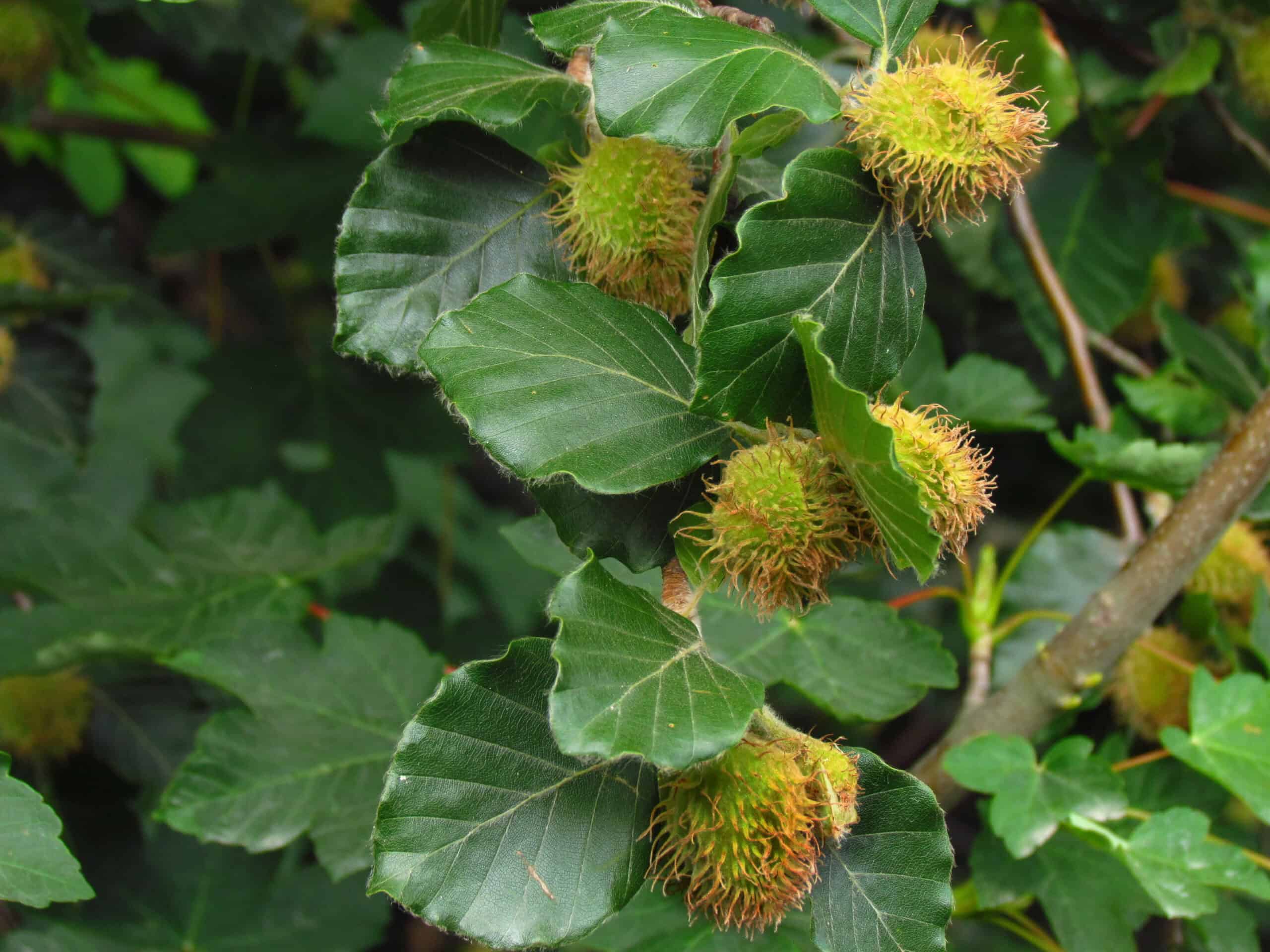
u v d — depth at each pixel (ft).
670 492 1.76
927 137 1.69
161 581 2.29
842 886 1.72
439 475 4.11
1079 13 2.51
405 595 3.05
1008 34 2.33
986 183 1.71
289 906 2.18
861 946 1.71
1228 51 2.50
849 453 1.66
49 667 2.13
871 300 1.72
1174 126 2.88
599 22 1.77
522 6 2.65
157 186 3.65
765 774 1.69
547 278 1.81
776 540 1.69
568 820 1.69
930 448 1.70
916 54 1.75
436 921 1.66
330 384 3.14
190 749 2.28
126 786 2.26
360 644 2.15
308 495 3.09
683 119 1.69
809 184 1.69
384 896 2.20
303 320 3.46
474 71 1.80
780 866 1.70
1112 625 2.04
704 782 1.70
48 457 2.78
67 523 2.30
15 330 2.74
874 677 2.11
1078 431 2.27
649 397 1.73
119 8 2.71
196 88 3.47
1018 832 1.97
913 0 1.75
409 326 1.79
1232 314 2.94
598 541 1.75
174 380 4.36
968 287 2.83
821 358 1.64
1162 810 2.16
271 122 3.12
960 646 3.02
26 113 2.69
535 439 1.70
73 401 2.80
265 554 2.37
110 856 2.19
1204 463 2.16
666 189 1.77
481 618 3.35
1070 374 2.85
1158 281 2.81
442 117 1.81
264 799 2.05
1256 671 2.26
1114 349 2.53
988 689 2.16
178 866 2.19
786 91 1.69
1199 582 2.25
